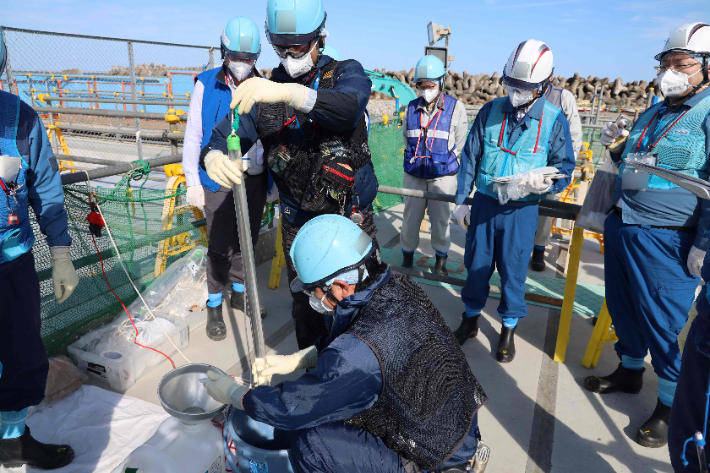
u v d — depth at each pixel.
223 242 3.08
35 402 1.99
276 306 3.71
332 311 1.55
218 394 1.66
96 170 2.80
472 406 1.53
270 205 4.46
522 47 2.55
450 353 1.47
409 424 1.41
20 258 1.84
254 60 2.79
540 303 3.91
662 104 2.34
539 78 2.50
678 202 2.19
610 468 2.23
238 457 1.76
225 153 2.00
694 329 1.67
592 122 10.41
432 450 1.45
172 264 3.60
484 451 1.71
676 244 2.22
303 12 1.82
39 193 1.92
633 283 2.39
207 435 1.91
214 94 2.88
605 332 2.96
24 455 2.01
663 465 2.26
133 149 9.05
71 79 9.57
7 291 1.81
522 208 2.80
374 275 1.51
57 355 2.74
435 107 4.09
